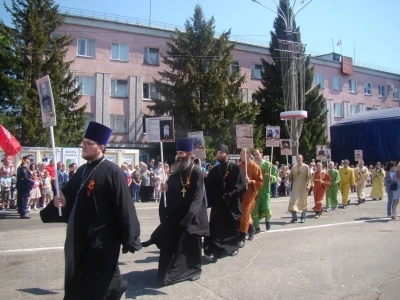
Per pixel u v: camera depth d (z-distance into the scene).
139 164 18.97
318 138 34.22
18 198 12.09
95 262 3.54
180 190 5.54
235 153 27.80
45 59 24.38
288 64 25.41
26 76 23.16
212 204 6.90
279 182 21.78
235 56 36.78
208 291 5.06
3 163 14.70
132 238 3.63
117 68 30.56
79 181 3.80
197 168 5.67
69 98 24.86
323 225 10.43
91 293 3.48
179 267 5.36
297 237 8.68
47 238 8.45
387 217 12.09
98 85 29.62
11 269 6.04
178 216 5.47
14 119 22.84
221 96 26.95
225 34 28.55
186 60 27.30
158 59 32.25
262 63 35.09
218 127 27.25
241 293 5.01
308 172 10.90
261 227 10.10
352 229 9.81
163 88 27.44
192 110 26.55
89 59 29.55
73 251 3.58
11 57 23.20
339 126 39.66
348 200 15.48
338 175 14.18
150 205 16.38
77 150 18.34
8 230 9.59
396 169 11.67
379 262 6.62
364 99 47.69
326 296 4.99
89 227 3.60
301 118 25.17
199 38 27.78
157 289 5.10
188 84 26.89
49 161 17.45
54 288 5.18
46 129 23.23
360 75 47.66
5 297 4.84
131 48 31.17
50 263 6.36
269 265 6.33
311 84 34.88
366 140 37.25
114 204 3.67
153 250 7.45
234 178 6.87
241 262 6.49
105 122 29.70
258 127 30.52
